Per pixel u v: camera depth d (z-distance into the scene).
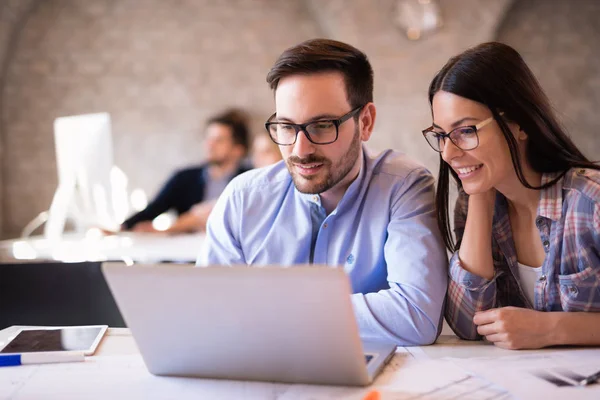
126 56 5.47
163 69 5.50
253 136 5.55
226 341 1.26
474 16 5.31
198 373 1.33
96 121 4.22
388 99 5.40
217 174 5.04
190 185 5.05
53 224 4.27
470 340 1.64
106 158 4.25
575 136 5.60
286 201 1.94
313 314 1.17
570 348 1.50
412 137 5.41
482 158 1.56
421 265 1.68
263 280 1.15
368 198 1.88
